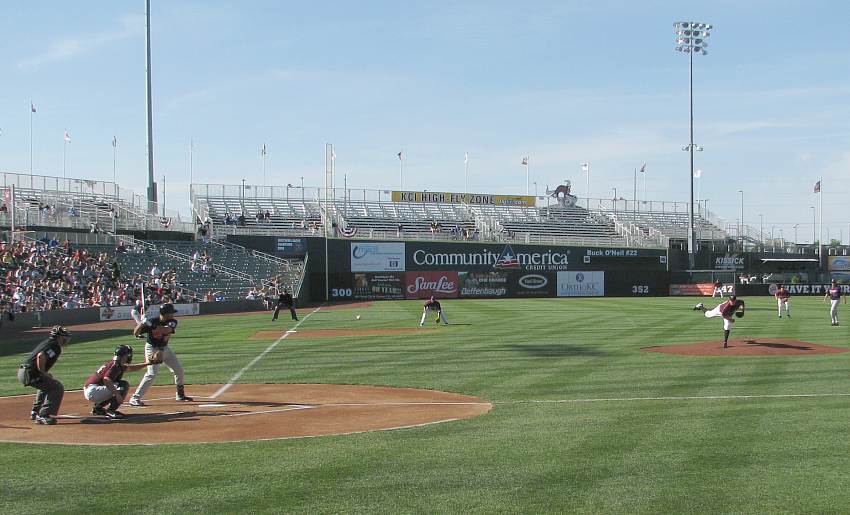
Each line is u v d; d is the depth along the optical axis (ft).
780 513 25.27
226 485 28.58
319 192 237.25
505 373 59.77
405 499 26.76
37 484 28.84
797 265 242.17
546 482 28.73
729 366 63.31
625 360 67.41
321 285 201.36
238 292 166.61
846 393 49.85
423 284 207.62
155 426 40.06
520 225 244.42
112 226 175.94
